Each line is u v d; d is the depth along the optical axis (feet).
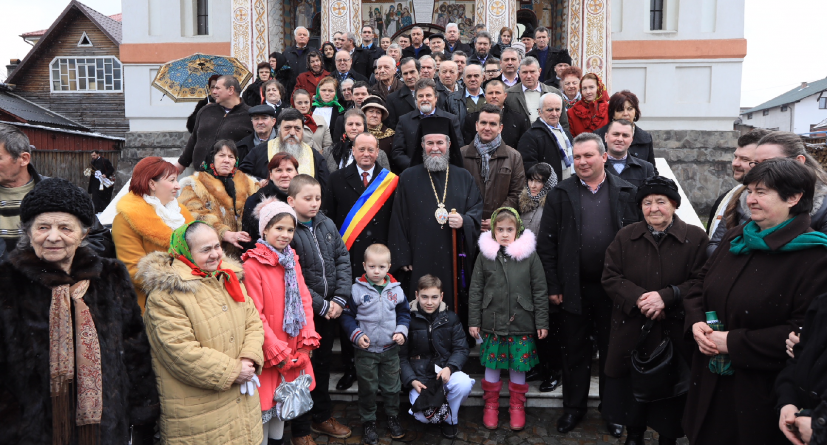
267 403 9.80
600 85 18.80
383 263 11.94
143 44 39.09
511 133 17.62
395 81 22.21
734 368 8.35
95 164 44.75
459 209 13.69
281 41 39.52
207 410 8.30
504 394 13.61
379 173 14.23
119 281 7.83
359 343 11.63
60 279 6.98
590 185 12.32
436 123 13.67
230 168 12.57
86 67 78.59
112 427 7.22
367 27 29.76
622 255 10.95
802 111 156.97
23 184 9.95
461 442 11.92
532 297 12.41
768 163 7.91
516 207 14.74
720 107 37.24
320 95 20.26
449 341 12.42
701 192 37.17
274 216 9.98
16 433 6.66
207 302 8.36
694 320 8.89
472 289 12.67
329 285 11.55
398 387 12.12
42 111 77.00
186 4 39.17
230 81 16.93
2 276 6.80
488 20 33.50
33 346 6.77
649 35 37.63
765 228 8.07
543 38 28.55
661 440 10.75
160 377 8.23
